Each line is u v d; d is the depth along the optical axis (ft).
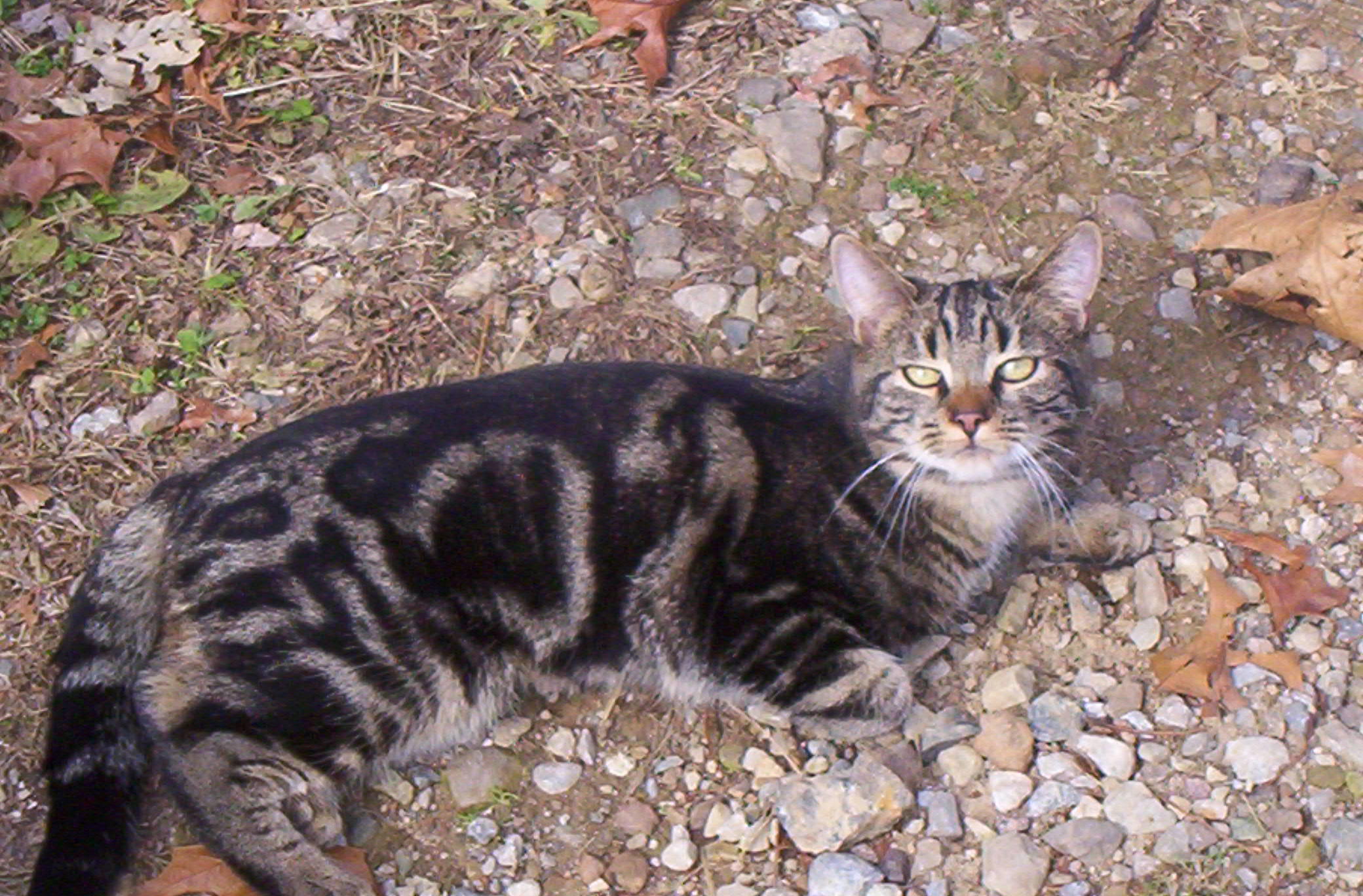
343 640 3.68
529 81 4.72
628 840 3.76
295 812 3.69
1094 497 4.15
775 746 3.85
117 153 4.51
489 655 3.82
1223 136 4.69
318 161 4.59
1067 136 4.67
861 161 4.62
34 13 4.76
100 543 3.98
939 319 3.87
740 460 3.86
